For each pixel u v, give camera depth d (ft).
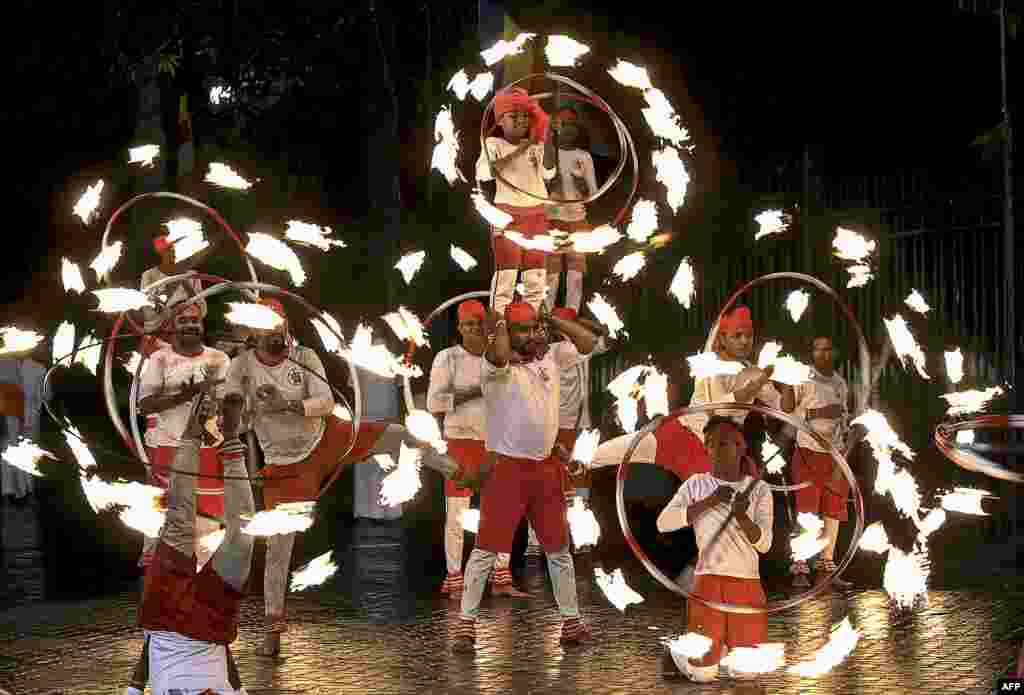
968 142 64.13
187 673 21.26
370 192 58.08
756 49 61.57
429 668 28.27
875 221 53.67
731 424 26.11
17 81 65.05
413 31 65.26
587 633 30.42
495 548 29.99
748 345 32.83
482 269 64.64
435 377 37.22
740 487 25.91
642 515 51.11
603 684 26.61
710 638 25.62
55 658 29.58
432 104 64.18
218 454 22.82
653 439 33.42
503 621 33.22
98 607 35.53
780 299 55.72
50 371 24.48
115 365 75.61
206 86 68.18
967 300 52.03
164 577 21.35
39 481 63.41
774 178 57.72
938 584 36.45
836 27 61.41
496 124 34.63
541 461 30.35
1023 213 49.01
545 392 30.35
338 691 26.40
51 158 71.97
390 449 31.68
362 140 63.82
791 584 37.47
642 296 57.67
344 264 67.77
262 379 30.78
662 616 33.35
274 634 29.55
